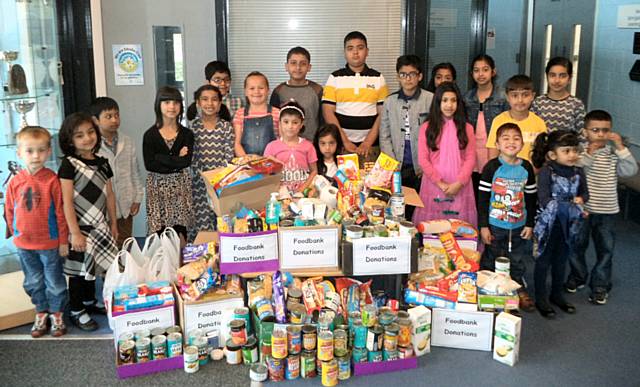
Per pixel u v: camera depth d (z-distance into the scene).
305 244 3.05
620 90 5.70
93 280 3.47
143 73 4.78
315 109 4.46
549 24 6.45
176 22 4.75
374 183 3.38
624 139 4.07
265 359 2.88
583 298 3.83
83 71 4.48
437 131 3.86
